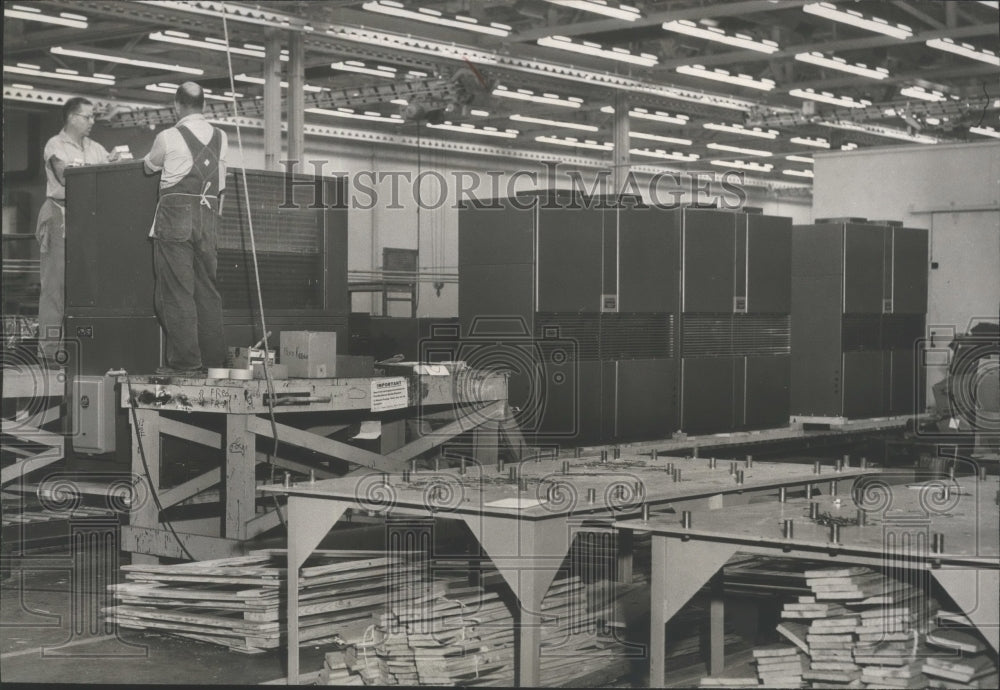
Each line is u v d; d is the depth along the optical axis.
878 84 18.16
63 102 18.03
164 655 5.95
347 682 5.17
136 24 14.60
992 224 12.70
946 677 4.28
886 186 13.38
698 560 4.60
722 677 4.68
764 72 17.89
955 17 13.90
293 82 13.20
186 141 7.61
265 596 5.97
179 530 7.28
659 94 16.91
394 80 17.83
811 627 4.54
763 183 28.05
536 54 15.29
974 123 18.80
